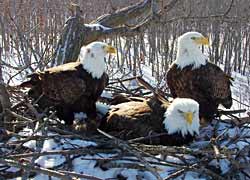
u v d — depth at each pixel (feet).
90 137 17.28
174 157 16.49
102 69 20.62
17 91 22.06
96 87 20.57
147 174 15.78
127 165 15.55
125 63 50.06
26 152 16.58
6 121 18.83
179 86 21.70
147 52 53.98
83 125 20.22
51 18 42.39
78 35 27.32
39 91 20.51
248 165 15.66
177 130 17.94
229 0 56.39
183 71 21.29
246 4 56.75
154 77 44.11
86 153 16.37
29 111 20.29
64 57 26.86
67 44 27.12
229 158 15.66
